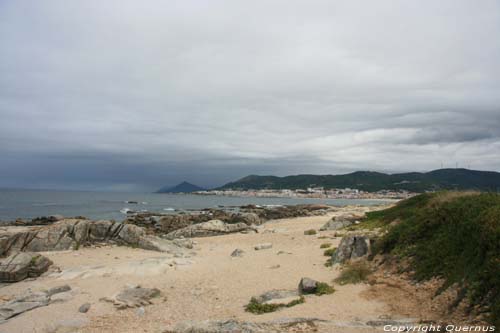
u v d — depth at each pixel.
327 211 72.00
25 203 98.69
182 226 44.16
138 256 22.20
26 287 15.38
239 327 9.59
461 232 12.65
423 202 23.16
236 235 35.44
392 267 14.54
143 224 44.78
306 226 42.00
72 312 12.32
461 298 9.84
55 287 14.78
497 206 12.02
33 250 22.97
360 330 9.08
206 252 24.91
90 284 15.87
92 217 61.12
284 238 30.03
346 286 13.80
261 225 47.19
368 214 33.66
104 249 24.36
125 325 11.22
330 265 17.56
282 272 17.19
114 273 17.62
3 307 12.31
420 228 15.28
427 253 13.45
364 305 11.38
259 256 21.86
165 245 25.36
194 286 15.73
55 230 24.61
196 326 9.91
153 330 10.63
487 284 9.30
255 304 12.22
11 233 24.48
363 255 17.00
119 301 13.29
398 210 25.58
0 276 16.08
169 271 18.45
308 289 13.12
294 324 9.66
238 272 17.89
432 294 11.18
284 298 12.55
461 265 11.24
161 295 14.46
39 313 12.02
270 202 150.62
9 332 10.44
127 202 118.06
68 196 156.50
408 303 11.18
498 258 9.49
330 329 9.23
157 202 127.25
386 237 16.44
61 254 21.95
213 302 13.34
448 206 15.12
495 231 10.30
